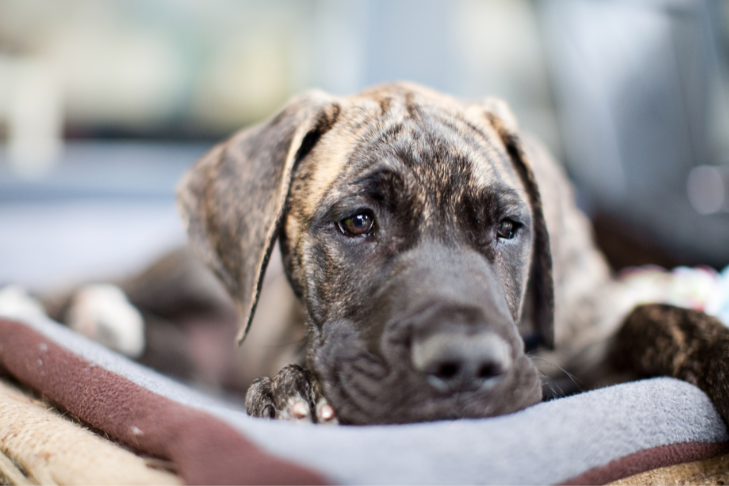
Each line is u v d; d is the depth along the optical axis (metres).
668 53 0.95
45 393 0.34
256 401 0.32
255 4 1.27
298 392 0.32
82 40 1.25
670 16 0.95
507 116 0.44
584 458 0.26
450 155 0.37
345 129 0.39
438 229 0.35
